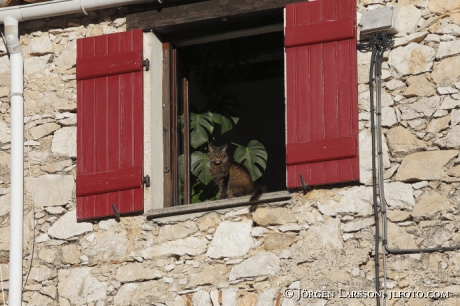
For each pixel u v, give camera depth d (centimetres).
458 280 1638
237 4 1856
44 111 1922
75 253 1841
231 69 2128
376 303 1659
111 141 1853
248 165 2095
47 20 1962
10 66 1948
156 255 1795
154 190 1839
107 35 1902
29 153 1911
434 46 1747
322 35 1778
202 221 1788
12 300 1827
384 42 1759
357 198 1711
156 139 1867
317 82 1766
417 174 1698
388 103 1742
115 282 1806
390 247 1680
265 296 1719
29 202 1891
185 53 2016
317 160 1733
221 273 1755
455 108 1711
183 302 1762
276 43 2106
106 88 1878
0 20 1941
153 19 1892
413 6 1775
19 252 1847
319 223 1722
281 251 1730
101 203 1834
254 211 1762
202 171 2056
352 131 1730
